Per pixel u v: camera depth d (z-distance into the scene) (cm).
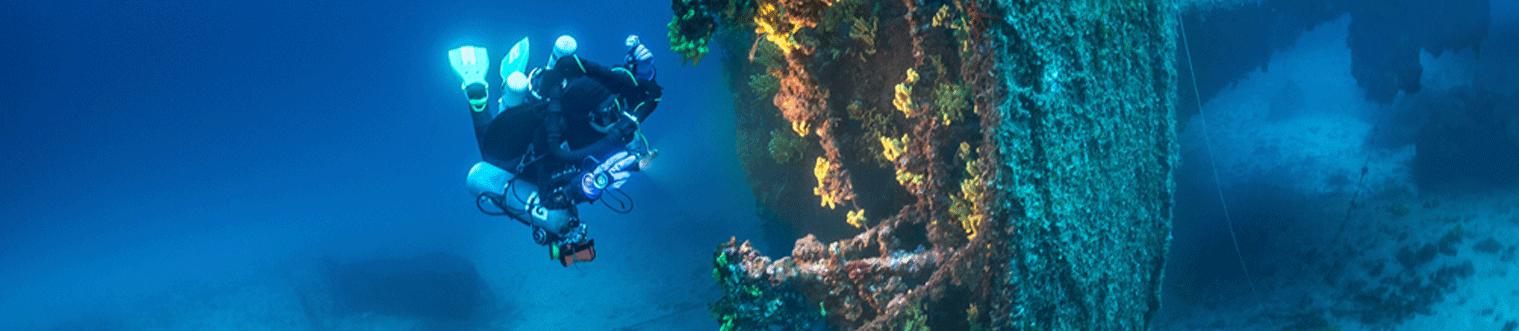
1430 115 2352
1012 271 620
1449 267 1836
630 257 2928
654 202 3381
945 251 659
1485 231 1920
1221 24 1531
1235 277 2000
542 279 2892
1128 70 758
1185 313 1914
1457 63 2898
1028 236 618
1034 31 573
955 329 722
